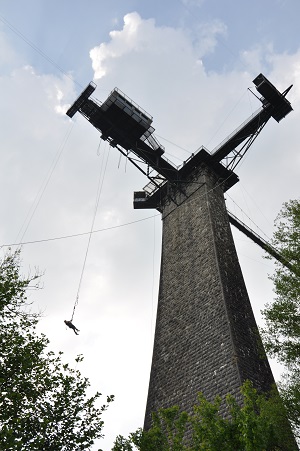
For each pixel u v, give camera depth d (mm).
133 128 32594
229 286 23875
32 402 12055
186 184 33250
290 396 13914
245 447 12141
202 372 21203
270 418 13492
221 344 21203
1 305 13055
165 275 28625
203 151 32500
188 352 22812
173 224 31547
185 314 24750
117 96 31672
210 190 31000
